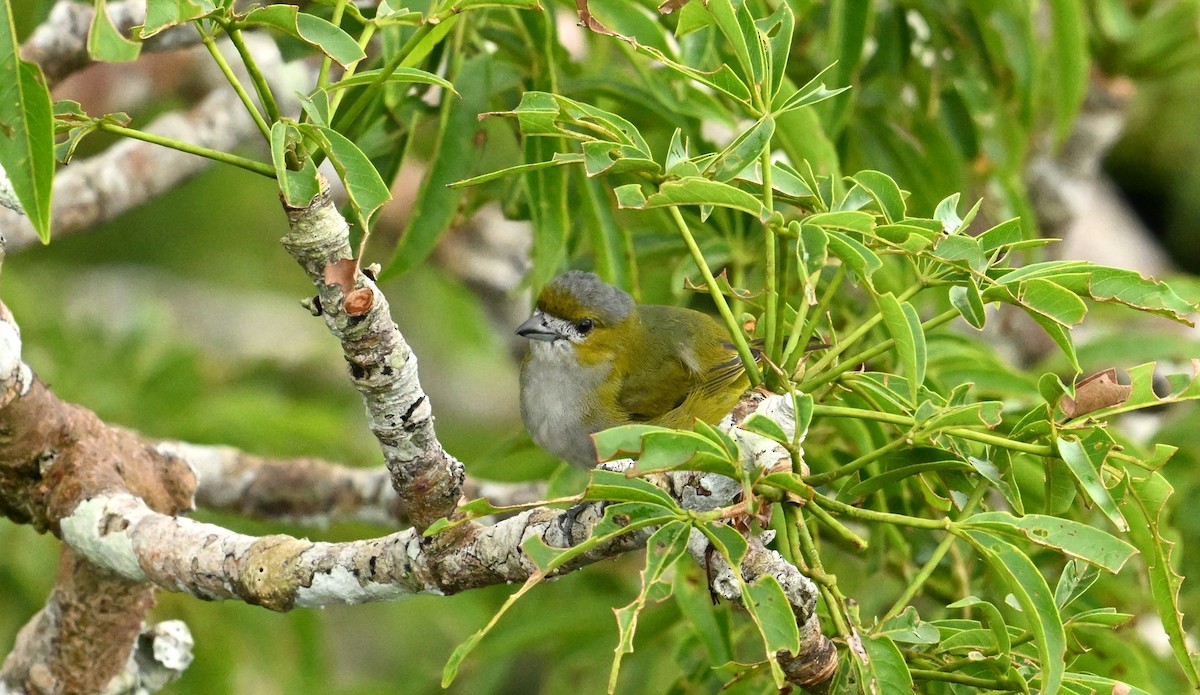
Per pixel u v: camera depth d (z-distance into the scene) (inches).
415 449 264.7
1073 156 572.1
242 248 735.7
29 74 193.9
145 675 366.0
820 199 270.4
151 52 456.4
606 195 368.8
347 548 293.0
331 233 237.1
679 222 271.9
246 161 229.1
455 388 826.8
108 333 557.9
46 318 550.6
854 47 373.1
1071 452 234.2
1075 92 424.2
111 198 494.3
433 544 278.8
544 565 218.8
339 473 455.5
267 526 510.6
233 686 478.6
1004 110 446.0
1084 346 456.8
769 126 252.1
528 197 353.1
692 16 254.8
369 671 685.9
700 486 253.9
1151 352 450.6
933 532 385.4
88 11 442.6
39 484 332.2
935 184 438.6
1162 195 864.9
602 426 437.1
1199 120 832.9
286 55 355.3
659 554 234.8
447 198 354.0
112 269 797.2
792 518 256.8
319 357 690.8
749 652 404.5
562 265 449.7
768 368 274.4
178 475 355.3
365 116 357.1
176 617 471.2
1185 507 421.7
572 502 221.3
